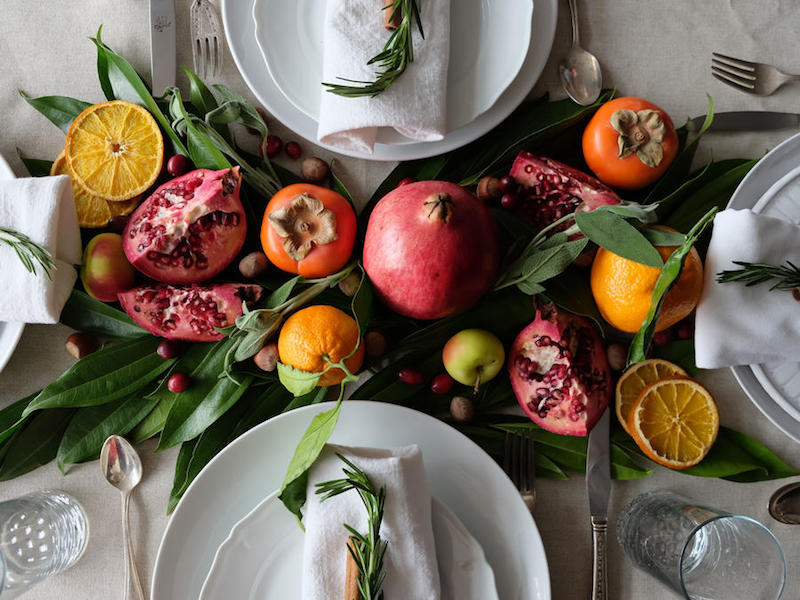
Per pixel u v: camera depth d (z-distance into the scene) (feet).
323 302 2.70
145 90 2.71
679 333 2.74
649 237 2.26
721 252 2.49
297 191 2.48
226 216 2.55
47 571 2.67
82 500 2.78
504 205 2.68
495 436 2.72
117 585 2.75
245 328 2.42
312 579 2.24
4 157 2.77
